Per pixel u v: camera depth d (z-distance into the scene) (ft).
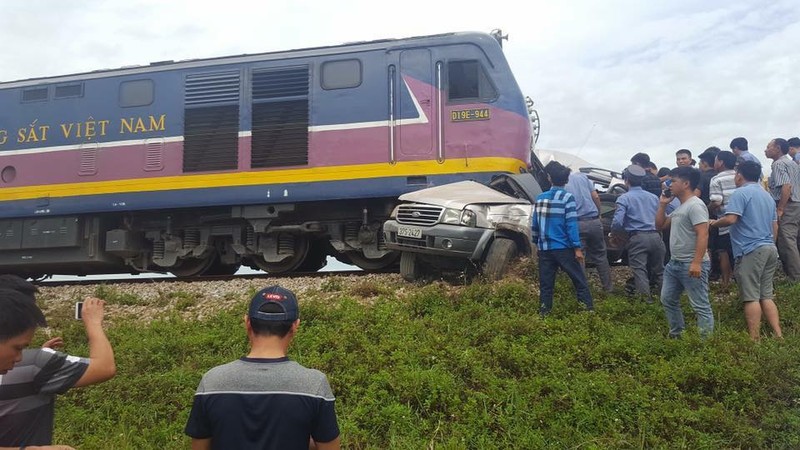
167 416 18.74
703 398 17.56
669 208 29.14
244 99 34.30
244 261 37.32
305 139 33.24
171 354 22.97
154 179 34.96
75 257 37.35
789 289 25.91
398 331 22.22
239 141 34.04
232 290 30.68
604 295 26.61
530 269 27.53
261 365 8.57
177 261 36.76
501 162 31.09
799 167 28.19
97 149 36.06
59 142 36.76
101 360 9.73
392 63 32.89
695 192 21.72
